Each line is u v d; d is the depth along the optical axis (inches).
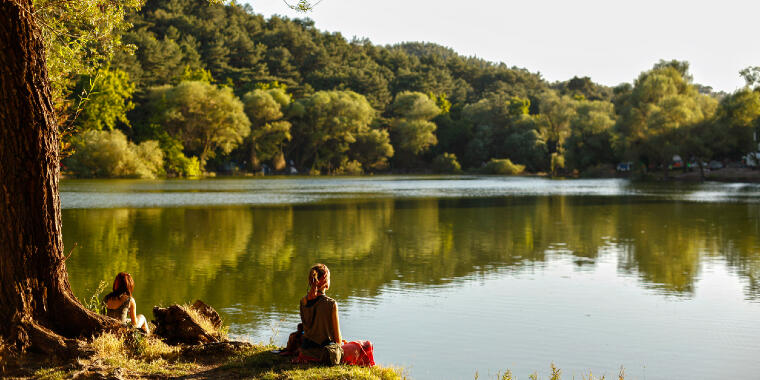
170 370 295.3
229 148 4498.0
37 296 302.2
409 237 1111.6
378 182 3855.8
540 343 479.2
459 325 525.3
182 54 5753.0
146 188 2682.1
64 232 1138.7
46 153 300.7
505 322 535.8
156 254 894.4
